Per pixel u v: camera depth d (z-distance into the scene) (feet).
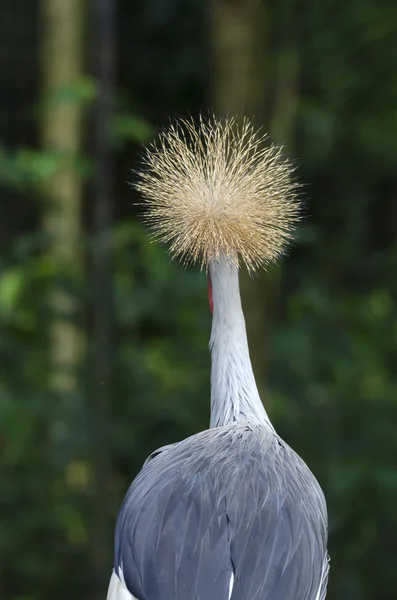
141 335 54.90
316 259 59.67
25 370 48.62
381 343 53.01
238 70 42.93
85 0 54.80
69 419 44.32
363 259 57.06
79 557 44.78
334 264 59.62
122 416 46.09
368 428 46.96
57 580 44.50
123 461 46.88
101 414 43.80
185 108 64.95
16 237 60.95
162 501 21.90
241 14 42.91
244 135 26.37
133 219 60.18
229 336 25.35
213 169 25.75
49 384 47.26
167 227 25.79
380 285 55.67
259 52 43.55
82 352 48.55
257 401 25.39
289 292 59.36
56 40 53.01
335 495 43.06
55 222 51.85
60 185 51.75
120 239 43.73
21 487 45.83
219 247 25.20
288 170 26.99
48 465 45.91
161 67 64.75
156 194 25.90
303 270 59.62
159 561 20.72
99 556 43.70
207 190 25.36
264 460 23.06
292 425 46.75
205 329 49.44
